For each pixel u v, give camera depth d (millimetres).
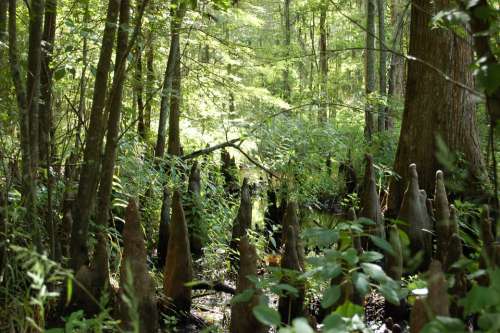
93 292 4480
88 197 5039
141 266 4316
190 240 8078
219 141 11242
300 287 4629
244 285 4211
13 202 4719
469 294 2428
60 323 4398
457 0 2807
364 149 12516
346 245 3049
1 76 5324
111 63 5797
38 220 4773
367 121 14180
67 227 5570
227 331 5309
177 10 6977
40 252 4469
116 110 5219
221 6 6035
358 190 11109
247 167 13234
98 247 4543
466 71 8531
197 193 8375
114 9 5016
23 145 4645
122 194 7367
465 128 8453
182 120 11680
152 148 10133
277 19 26500
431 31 8484
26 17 6637
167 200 7867
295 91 20172
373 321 5301
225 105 11969
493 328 2242
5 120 5309
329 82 19250
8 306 3998
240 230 7973
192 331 5348
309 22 24922
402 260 5250
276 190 10547
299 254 5266
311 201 10195
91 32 5887
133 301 2639
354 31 20016
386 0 19281
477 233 6207
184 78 10125
